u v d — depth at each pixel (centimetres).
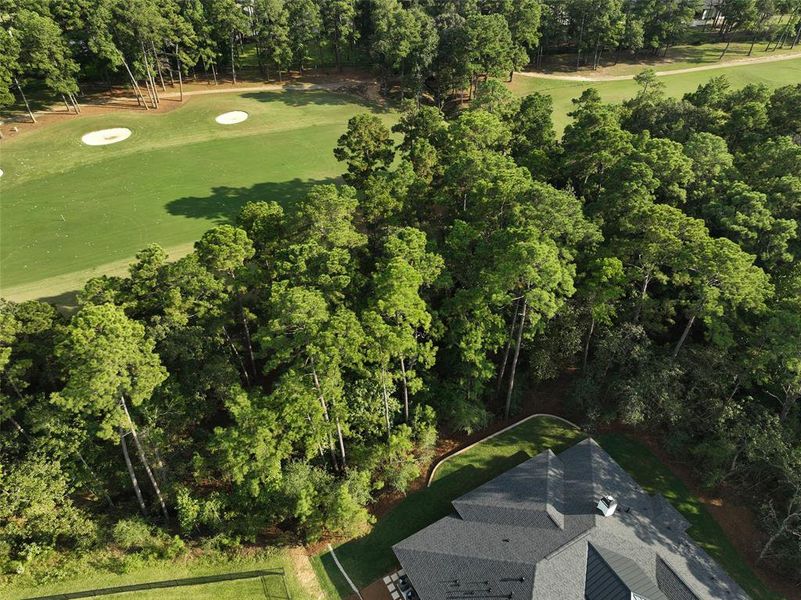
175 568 3731
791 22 13400
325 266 4438
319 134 10238
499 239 4588
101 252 6862
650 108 7419
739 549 3934
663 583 3406
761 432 4022
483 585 3369
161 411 4228
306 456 4244
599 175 6244
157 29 10081
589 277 4778
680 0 12744
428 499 4325
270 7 11156
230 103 11131
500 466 4575
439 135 6794
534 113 7200
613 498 3828
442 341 5281
